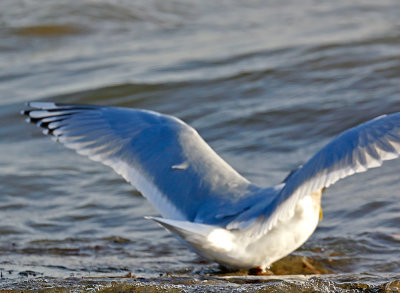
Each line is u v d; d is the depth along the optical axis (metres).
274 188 7.90
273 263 9.18
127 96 16.70
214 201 8.09
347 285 7.79
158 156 8.48
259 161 13.19
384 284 7.73
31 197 12.30
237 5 25.39
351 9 23.81
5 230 10.84
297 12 23.97
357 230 10.16
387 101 14.52
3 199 12.20
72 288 7.75
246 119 14.81
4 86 18.22
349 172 6.93
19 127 15.73
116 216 11.40
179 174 8.33
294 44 19.14
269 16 23.64
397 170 11.98
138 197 12.17
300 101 15.23
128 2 25.12
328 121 14.24
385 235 9.88
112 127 8.81
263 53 18.72
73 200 12.11
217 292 7.57
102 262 9.43
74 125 8.89
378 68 16.33
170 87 16.86
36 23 23.05
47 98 16.88
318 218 8.59
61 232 10.79
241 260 8.25
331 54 17.66
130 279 8.19
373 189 11.45
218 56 18.98
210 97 16.19
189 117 15.40
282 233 8.17
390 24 20.91
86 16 23.59
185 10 24.91
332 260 9.25
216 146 14.01
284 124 14.44
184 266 9.23
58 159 14.09
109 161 8.61
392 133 6.99
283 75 16.78
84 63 19.81
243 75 17.03
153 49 20.67
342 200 11.25
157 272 8.96
